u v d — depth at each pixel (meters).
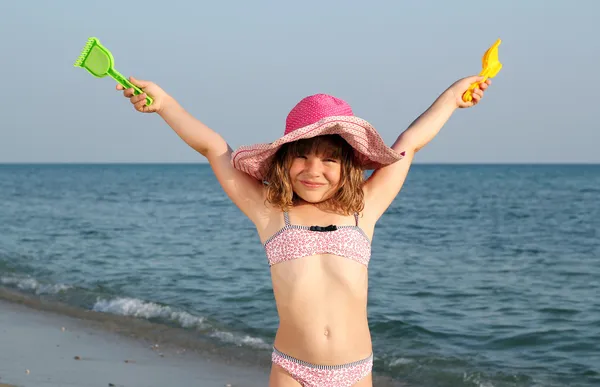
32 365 7.00
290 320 3.15
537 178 83.88
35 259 15.56
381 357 7.76
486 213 30.47
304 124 3.17
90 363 7.18
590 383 6.90
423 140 3.47
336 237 3.16
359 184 3.23
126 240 19.80
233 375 6.96
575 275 13.55
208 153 3.42
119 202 39.22
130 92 3.34
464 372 7.22
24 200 40.09
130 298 10.72
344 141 3.18
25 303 10.53
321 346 3.10
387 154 3.16
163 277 13.05
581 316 9.82
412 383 6.97
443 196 44.88
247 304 10.42
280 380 3.21
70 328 8.85
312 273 3.13
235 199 3.36
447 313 10.05
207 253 16.80
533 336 8.69
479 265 14.95
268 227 3.27
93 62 3.29
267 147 3.07
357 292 3.14
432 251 17.42
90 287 11.91
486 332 8.91
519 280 12.94
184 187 62.25
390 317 9.68
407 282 12.70
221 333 8.67
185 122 3.42
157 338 8.43
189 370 7.09
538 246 18.48
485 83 3.59
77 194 48.00
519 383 6.93
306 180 3.15
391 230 23.03
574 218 27.70
